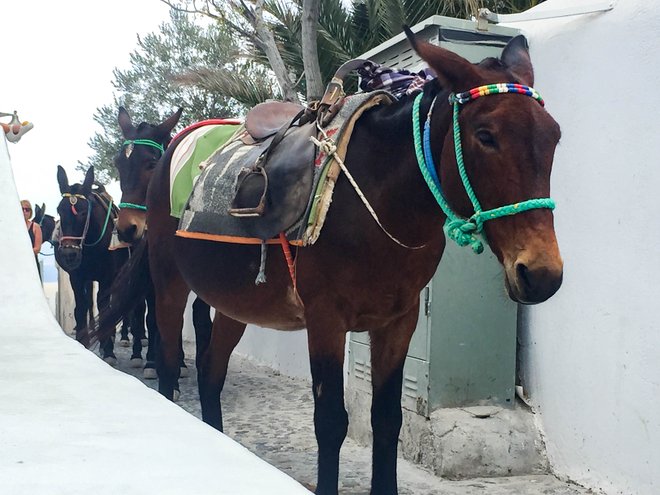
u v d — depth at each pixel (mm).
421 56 2145
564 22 3529
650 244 2945
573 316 3424
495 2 6883
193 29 13492
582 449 3344
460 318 3713
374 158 2471
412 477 3492
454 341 3705
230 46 12875
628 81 3086
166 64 13547
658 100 2920
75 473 1207
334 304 2523
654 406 2885
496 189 2000
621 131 3125
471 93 2064
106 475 1198
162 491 1122
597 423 3238
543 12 3439
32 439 1402
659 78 2920
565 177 3488
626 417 3047
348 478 3605
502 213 1979
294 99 6617
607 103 3213
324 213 2453
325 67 7953
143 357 7855
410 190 2383
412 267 2479
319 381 2533
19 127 4695
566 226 3480
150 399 1753
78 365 2143
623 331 3078
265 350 7211
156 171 4000
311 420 4883
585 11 3297
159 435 1443
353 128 2574
